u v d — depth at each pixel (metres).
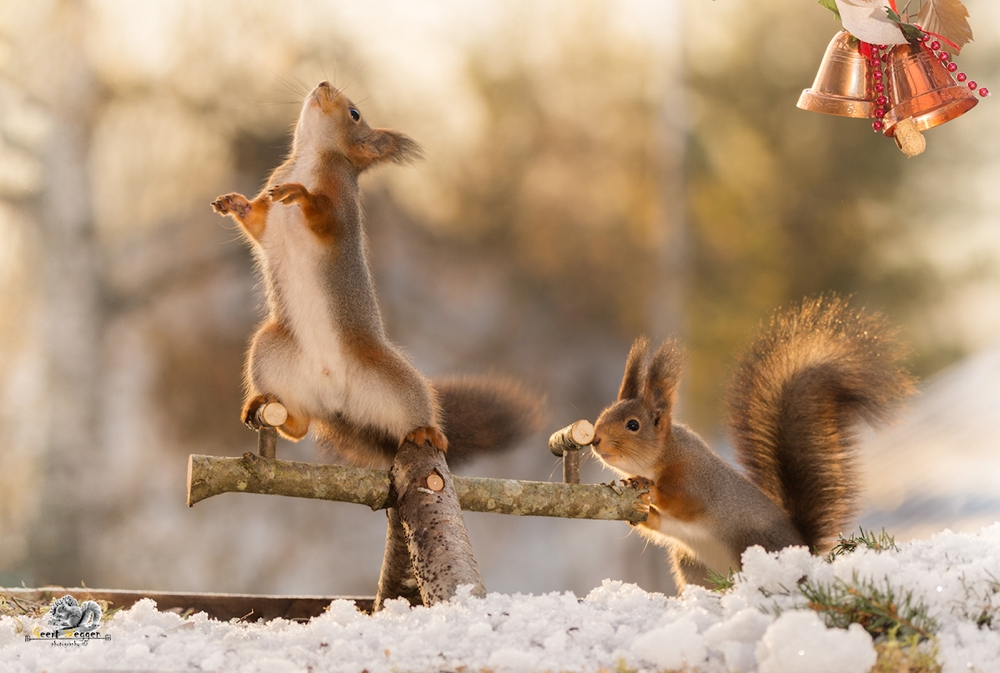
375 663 3.92
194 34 23.52
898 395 7.43
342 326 6.04
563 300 29.55
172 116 23.39
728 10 29.62
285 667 3.87
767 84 29.27
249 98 23.86
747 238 28.86
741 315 28.30
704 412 27.31
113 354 22.33
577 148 29.92
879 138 28.58
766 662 3.46
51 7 21.94
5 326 21.56
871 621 3.88
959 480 14.31
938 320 27.03
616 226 30.00
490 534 25.28
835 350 7.59
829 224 28.50
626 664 3.79
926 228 28.00
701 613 4.17
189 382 22.98
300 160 6.53
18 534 20.55
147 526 21.86
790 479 7.42
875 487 15.27
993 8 27.62
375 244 27.95
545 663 3.79
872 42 4.87
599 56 29.95
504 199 29.47
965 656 3.64
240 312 23.78
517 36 29.48
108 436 21.80
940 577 4.05
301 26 24.91
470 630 4.17
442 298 28.81
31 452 21.06
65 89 21.81
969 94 5.03
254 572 22.70
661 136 29.89
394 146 6.80
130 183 23.16
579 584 24.97
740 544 6.87
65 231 21.77
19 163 21.81
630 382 7.21
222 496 23.09
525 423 7.16
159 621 5.12
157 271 23.27
